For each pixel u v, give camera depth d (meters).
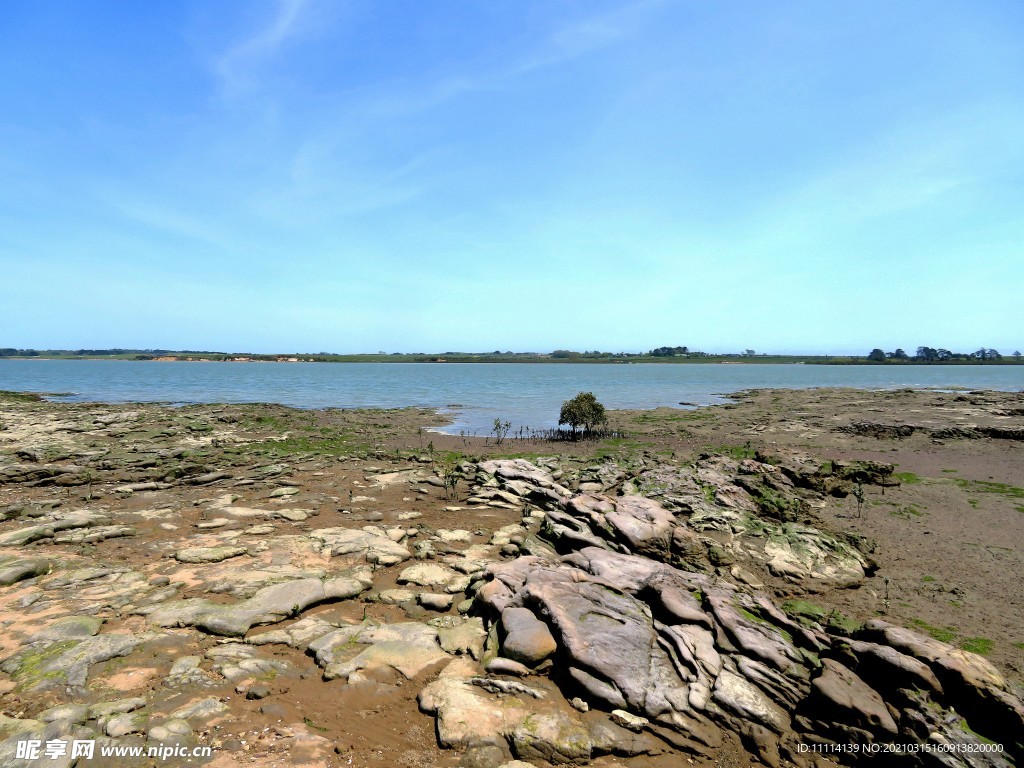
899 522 22.52
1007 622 14.05
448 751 8.63
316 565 15.85
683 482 25.84
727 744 9.36
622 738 9.18
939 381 133.62
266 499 23.53
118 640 11.02
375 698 9.84
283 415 56.78
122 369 192.25
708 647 11.23
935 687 9.79
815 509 24.23
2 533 17.73
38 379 127.62
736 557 17.78
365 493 25.50
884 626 11.55
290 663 10.77
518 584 13.62
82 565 15.25
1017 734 8.94
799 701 10.24
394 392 98.62
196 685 9.79
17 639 10.97
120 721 8.57
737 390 106.00
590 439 45.97
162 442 37.47
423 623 12.61
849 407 64.50
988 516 23.19
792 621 12.54
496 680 10.15
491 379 147.00
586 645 10.80
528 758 8.65
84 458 29.69
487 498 24.59
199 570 15.14
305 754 8.34
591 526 18.83
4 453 30.47
